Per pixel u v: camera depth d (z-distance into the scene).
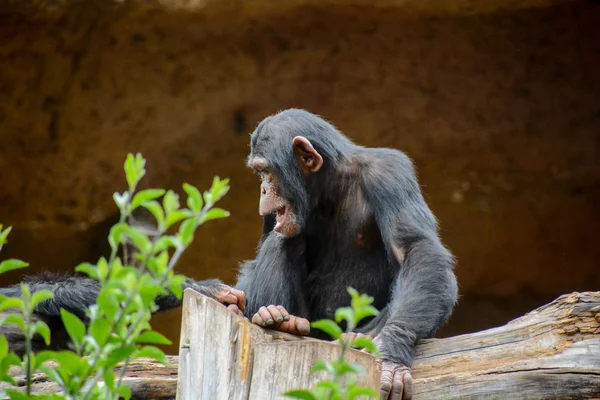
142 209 34.50
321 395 8.35
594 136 34.94
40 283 17.67
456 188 35.75
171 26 32.41
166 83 33.69
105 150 34.47
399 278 16.03
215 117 34.50
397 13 31.86
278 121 17.83
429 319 14.64
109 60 33.12
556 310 12.95
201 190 35.31
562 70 33.97
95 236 35.28
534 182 35.69
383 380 12.85
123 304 8.84
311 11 31.77
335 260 18.17
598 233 35.88
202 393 11.00
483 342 13.27
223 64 33.41
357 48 33.19
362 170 17.91
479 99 34.41
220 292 17.28
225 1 31.20
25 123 33.84
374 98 34.12
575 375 12.23
